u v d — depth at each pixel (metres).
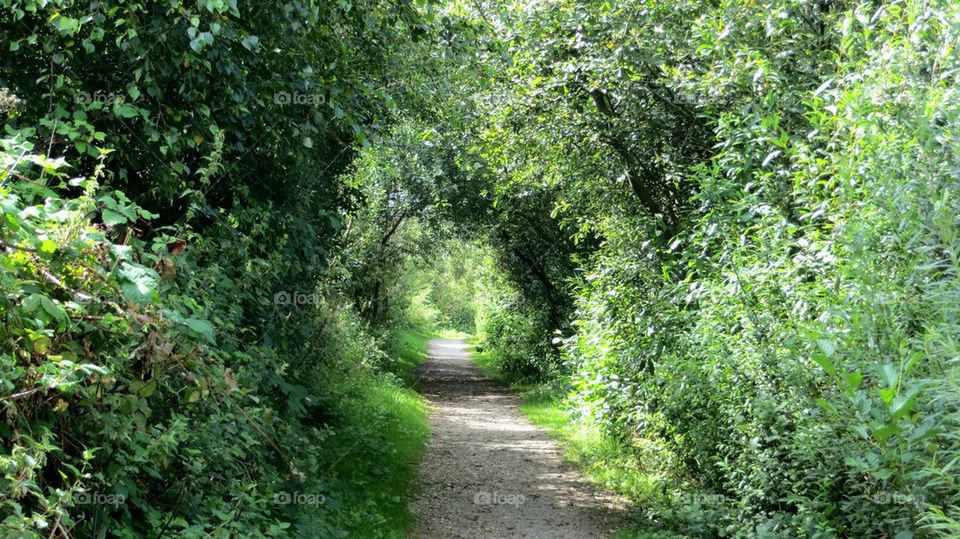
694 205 10.30
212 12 4.94
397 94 8.12
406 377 22.03
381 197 18.83
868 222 4.75
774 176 7.06
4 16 4.94
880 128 5.00
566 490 9.04
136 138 5.47
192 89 5.55
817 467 5.07
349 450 8.78
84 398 3.44
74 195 5.21
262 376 5.59
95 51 5.38
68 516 3.05
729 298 6.15
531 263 22.80
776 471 5.58
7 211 2.83
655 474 8.81
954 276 4.38
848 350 4.73
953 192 4.43
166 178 5.42
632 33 9.30
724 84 7.61
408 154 17.94
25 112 5.07
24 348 3.07
